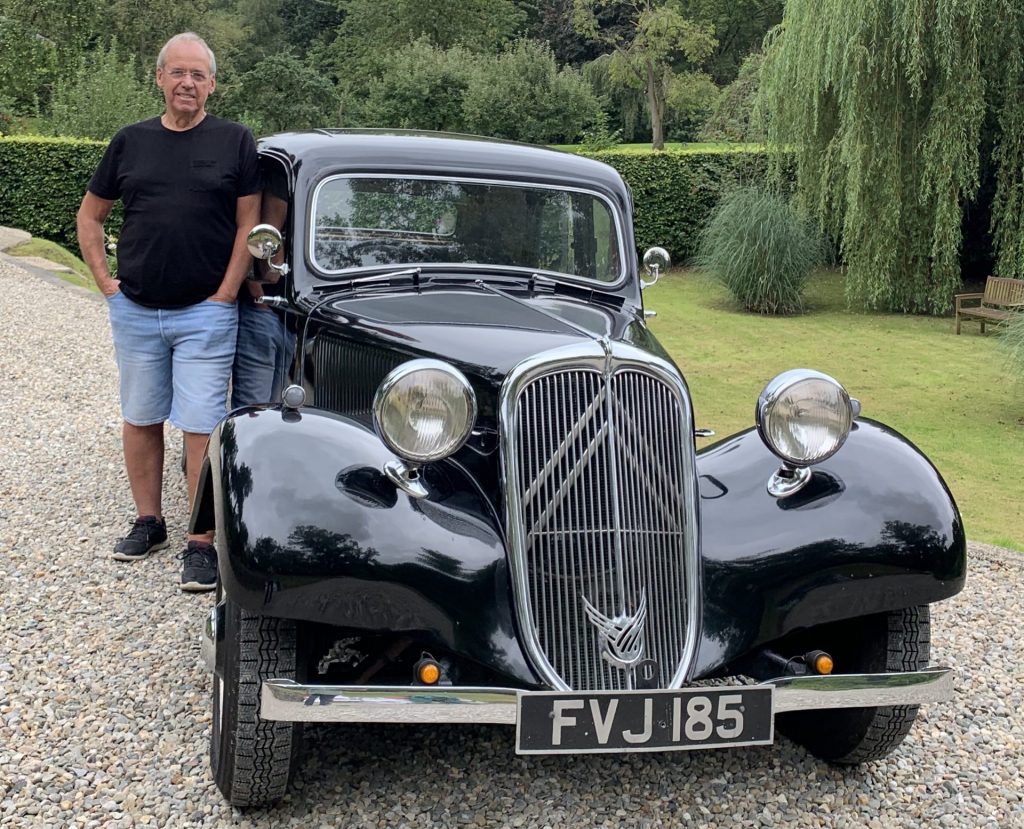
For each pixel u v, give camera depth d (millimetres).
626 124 46344
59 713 3641
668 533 3037
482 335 3420
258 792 2990
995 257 18312
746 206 17531
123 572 4969
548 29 56188
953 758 3627
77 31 34062
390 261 4250
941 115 15047
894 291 16688
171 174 4590
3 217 19594
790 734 3705
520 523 2928
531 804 3213
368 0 54500
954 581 3158
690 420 3113
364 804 3170
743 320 16828
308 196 4191
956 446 9742
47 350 10273
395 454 2918
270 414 3166
